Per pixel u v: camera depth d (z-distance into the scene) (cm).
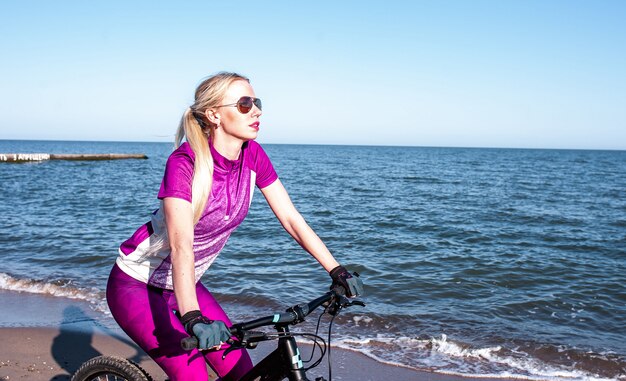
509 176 4400
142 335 256
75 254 1019
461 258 1054
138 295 262
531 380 480
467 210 1962
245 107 241
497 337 596
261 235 1268
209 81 245
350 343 559
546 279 894
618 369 515
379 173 4619
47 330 567
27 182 3142
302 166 5850
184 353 250
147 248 261
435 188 3056
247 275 862
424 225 1538
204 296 287
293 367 232
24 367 466
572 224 1642
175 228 231
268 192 278
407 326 627
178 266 225
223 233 265
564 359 538
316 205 2089
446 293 788
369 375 478
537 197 2564
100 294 733
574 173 5034
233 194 256
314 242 271
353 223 1570
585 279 896
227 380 278
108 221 1543
